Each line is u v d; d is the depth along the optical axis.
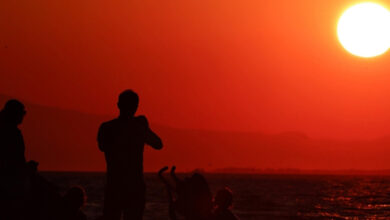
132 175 18.94
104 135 19.11
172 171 24.41
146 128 19.45
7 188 20.38
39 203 22.48
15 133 20.70
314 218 95.06
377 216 101.00
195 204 23.80
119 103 19.25
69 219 23.23
